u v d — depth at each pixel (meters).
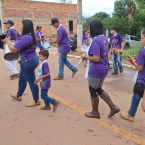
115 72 6.90
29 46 3.61
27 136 3.01
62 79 6.22
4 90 5.12
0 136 3.00
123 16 25.66
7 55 5.28
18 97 4.39
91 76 3.25
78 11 10.89
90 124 3.40
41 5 26.03
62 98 4.60
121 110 4.00
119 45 6.71
